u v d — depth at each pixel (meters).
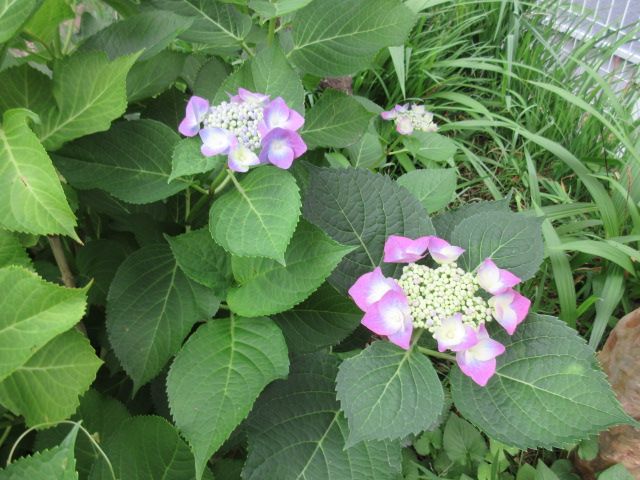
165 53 0.47
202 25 0.50
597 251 0.79
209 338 0.39
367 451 0.42
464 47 1.18
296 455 0.42
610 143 1.05
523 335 0.40
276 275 0.40
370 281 0.40
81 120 0.38
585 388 0.38
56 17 0.41
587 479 0.70
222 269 0.42
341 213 0.44
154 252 0.44
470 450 0.67
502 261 0.42
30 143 0.32
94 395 0.44
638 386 0.60
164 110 0.51
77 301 0.30
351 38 0.49
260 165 0.37
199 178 0.44
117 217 0.48
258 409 0.43
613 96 1.01
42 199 0.32
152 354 0.42
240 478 0.48
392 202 0.44
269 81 0.43
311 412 0.44
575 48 1.23
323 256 0.39
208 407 0.37
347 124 0.49
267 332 0.39
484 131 1.11
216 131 0.36
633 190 0.90
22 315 0.30
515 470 0.70
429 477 0.63
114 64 0.36
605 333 0.84
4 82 0.37
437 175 0.55
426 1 1.11
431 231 0.44
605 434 0.64
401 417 0.37
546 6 1.25
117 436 0.38
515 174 1.05
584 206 0.89
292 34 0.50
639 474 0.65
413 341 0.40
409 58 1.11
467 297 0.39
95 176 0.41
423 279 0.40
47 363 0.35
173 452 0.38
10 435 0.45
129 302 0.42
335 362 0.46
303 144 0.37
